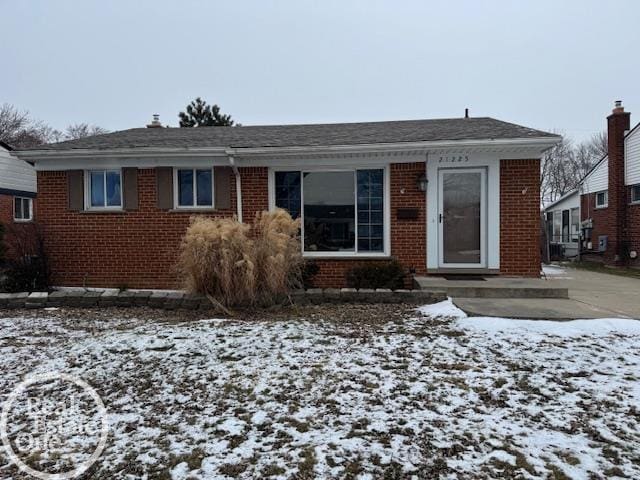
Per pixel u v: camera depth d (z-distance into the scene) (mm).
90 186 8906
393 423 2963
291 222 6793
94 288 8766
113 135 10766
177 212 8648
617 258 15281
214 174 8609
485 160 8070
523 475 2346
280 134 10016
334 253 8578
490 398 3332
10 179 14000
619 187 15273
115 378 3859
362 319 5723
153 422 3061
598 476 2328
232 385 3656
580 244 18219
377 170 8539
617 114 15312
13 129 29281
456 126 9680
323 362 4125
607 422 2936
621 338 4770
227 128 11844
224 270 6168
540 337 4824
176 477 2404
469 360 4137
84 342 4887
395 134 8859
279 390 3531
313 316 5918
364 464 2488
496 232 8078
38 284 8391
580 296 7480
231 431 2900
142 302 6676
